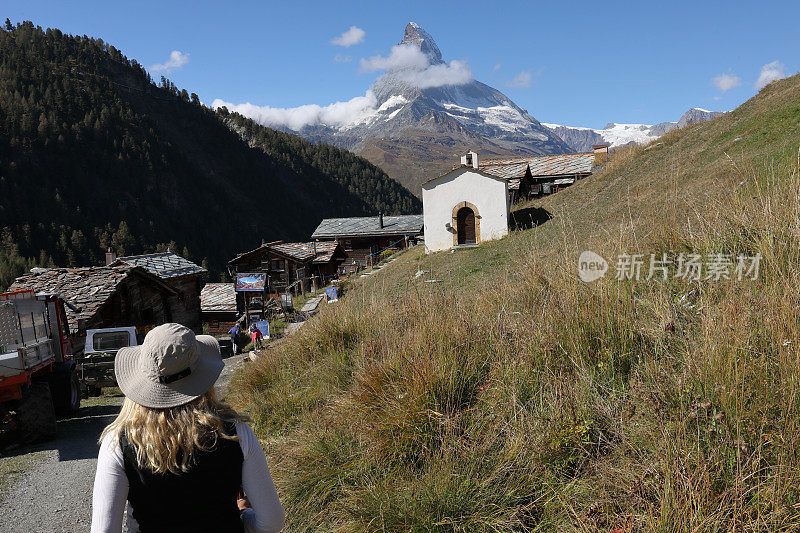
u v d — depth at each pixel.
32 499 5.75
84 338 19.81
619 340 4.21
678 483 2.62
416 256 28.98
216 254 156.75
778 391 2.96
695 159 19.78
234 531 1.84
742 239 5.39
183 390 1.80
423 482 3.56
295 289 40.34
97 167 158.75
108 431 1.81
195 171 187.25
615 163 28.56
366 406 4.61
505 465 3.46
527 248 9.42
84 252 126.56
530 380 4.18
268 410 6.31
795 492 2.47
